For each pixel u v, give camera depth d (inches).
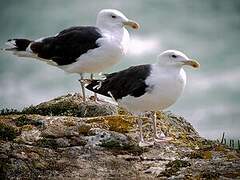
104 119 619.5
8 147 551.2
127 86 595.2
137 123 621.9
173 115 689.0
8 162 534.6
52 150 563.8
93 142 581.6
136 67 605.3
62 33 704.4
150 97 585.3
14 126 610.5
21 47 721.0
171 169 540.7
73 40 684.7
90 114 670.5
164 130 629.9
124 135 593.0
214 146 585.9
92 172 538.0
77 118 623.5
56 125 605.9
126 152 572.7
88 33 681.6
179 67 591.2
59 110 679.1
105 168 544.7
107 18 689.6
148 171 542.3
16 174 528.1
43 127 603.2
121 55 688.4
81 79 678.5
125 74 605.3
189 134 642.2
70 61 686.5
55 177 528.1
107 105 680.4
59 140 580.7
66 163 546.6
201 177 524.7
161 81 581.9
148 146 585.0
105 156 562.3
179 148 585.6
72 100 697.6
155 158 563.8
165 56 589.6
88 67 685.3
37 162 541.3
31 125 608.4
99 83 633.6
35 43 711.1
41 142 577.0
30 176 527.8
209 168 539.8
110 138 585.3
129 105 601.0
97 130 593.9
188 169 540.1
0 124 597.0
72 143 578.2
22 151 550.0
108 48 674.2
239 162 550.0
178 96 594.9
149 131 619.8
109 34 683.4
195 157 565.3
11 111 714.2
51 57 697.6
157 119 655.8
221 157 563.2
